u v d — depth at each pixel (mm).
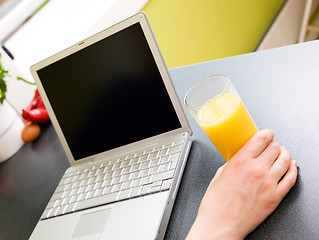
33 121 1091
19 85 1227
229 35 1627
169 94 618
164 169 576
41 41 1320
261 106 636
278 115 592
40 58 1262
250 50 1784
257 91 680
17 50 1296
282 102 616
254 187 434
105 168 675
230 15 1580
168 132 645
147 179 579
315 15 2033
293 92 624
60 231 606
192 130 694
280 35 1826
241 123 481
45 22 1385
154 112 646
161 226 504
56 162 913
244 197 434
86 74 692
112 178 636
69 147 763
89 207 612
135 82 646
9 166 1024
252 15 1679
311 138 515
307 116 557
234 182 450
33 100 1154
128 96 661
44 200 780
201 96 546
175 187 558
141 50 615
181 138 620
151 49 603
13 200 840
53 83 740
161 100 631
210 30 1522
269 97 646
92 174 685
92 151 732
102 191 623
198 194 546
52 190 803
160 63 604
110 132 701
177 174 571
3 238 719
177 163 575
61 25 1348
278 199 435
